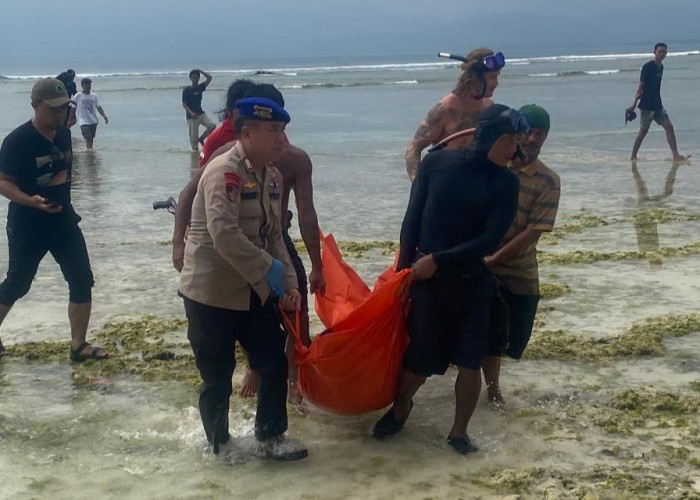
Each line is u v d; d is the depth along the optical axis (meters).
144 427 5.24
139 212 12.38
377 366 4.88
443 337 4.92
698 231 10.48
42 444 5.02
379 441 5.07
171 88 56.84
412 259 5.07
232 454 4.86
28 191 6.05
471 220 4.74
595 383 5.88
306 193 5.42
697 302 7.62
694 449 4.85
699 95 34.25
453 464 4.75
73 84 17.11
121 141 23.45
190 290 4.66
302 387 5.15
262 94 4.60
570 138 21.42
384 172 16.22
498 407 5.50
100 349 6.43
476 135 4.73
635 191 13.48
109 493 4.43
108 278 8.67
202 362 4.77
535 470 4.61
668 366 6.17
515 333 5.49
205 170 4.61
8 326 7.20
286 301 4.70
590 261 9.09
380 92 44.00
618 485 4.41
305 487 4.50
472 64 5.79
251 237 4.62
